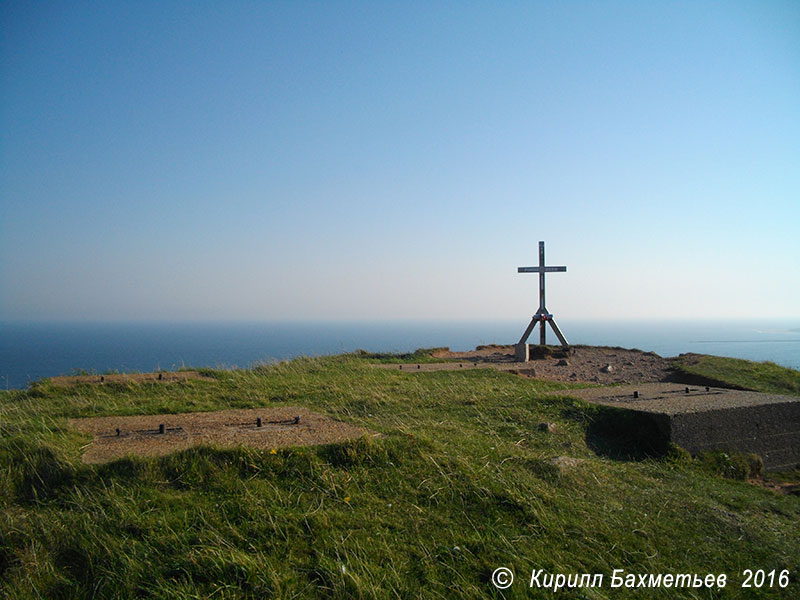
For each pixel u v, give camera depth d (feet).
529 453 24.71
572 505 20.58
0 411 28.40
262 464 20.83
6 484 18.85
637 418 29.89
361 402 33.19
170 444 23.11
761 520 21.94
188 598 14.73
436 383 40.52
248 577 15.40
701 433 29.66
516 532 18.58
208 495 19.04
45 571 15.61
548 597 15.85
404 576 16.03
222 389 36.65
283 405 32.68
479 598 15.51
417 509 19.13
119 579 15.34
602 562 17.65
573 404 32.63
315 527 17.63
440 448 23.26
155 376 40.83
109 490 18.90
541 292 68.33
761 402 32.94
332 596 14.97
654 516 20.85
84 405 30.99
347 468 21.24
